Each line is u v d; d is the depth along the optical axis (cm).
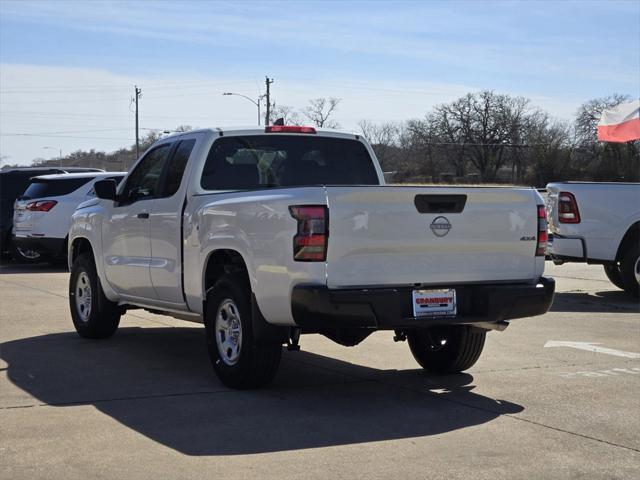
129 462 528
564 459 543
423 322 661
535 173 8775
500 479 504
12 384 737
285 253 639
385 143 9450
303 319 634
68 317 1131
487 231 686
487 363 849
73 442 568
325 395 707
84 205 989
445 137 9800
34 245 1745
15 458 534
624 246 1295
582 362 855
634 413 658
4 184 1942
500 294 681
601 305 1260
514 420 634
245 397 695
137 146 7381
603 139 2311
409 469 520
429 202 661
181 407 660
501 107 9756
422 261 664
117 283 896
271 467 520
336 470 516
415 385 750
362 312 632
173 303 809
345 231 634
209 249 727
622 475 514
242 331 692
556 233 1311
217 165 788
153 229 824
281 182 816
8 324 1073
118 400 681
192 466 521
